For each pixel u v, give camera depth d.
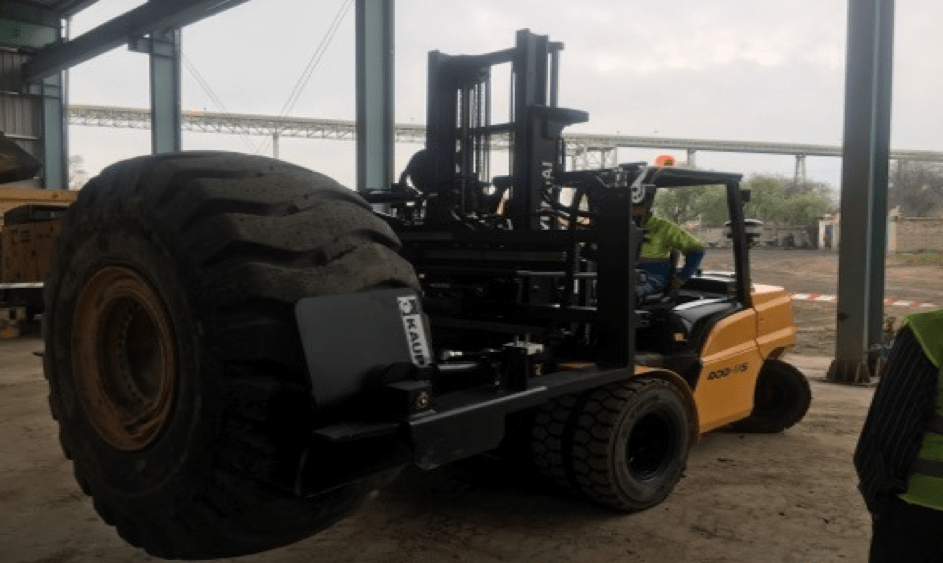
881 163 7.99
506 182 4.37
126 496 2.36
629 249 3.62
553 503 4.03
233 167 2.29
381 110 10.55
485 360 3.31
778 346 5.28
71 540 3.57
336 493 2.34
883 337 8.18
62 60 19.62
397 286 2.39
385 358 2.29
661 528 3.72
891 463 1.86
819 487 4.39
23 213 12.58
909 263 30.22
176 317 2.13
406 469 4.53
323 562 3.30
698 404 4.50
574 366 3.65
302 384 2.13
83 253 2.45
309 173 2.42
